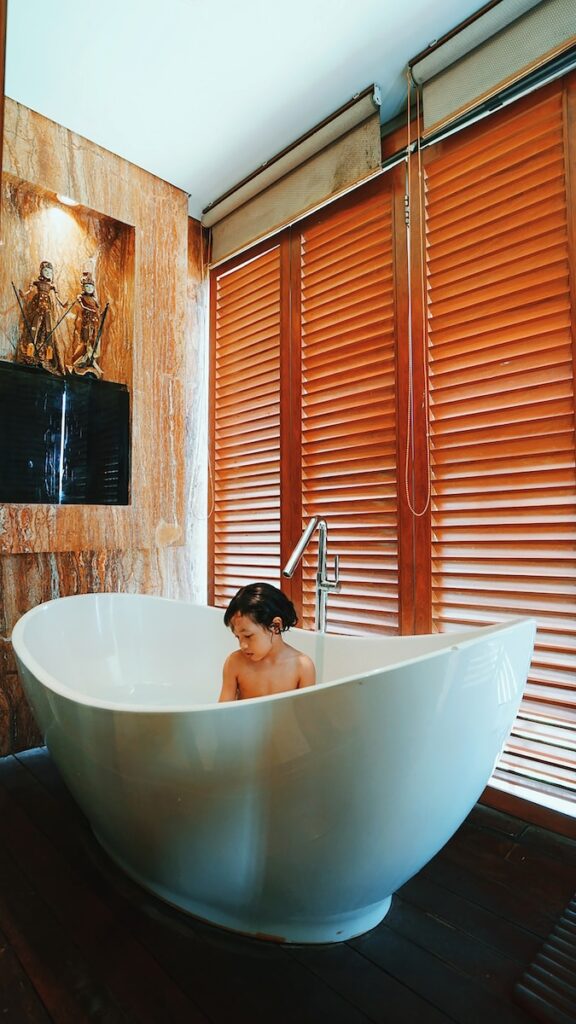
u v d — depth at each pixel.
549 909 1.09
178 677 1.94
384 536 1.80
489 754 1.00
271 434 2.22
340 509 1.94
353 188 1.88
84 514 2.05
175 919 1.06
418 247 1.74
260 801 0.88
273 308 2.22
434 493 1.67
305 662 1.26
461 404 1.63
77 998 0.87
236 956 0.97
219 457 2.46
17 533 1.89
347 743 0.84
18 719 1.91
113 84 1.77
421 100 1.71
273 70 1.70
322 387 2.02
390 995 0.88
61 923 1.05
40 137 1.94
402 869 0.97
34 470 1.97
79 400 2.09
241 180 2.29
